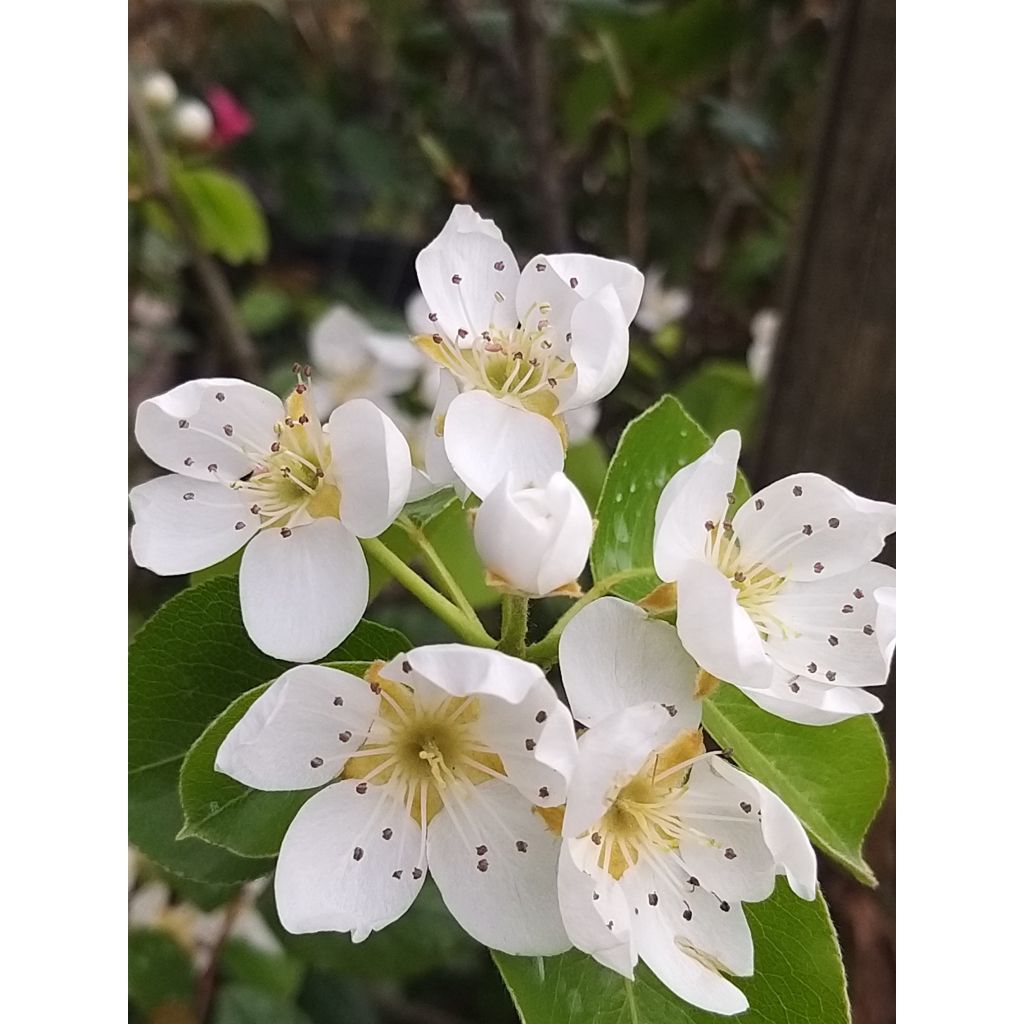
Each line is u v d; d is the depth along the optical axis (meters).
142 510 0.12
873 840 0.18
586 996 0.11
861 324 0.17
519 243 0.28
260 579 0.11
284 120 0.30
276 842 0.11
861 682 0.11
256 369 0.24
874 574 0.12
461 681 0.09
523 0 0.22
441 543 0.14
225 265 0.30
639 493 0.12
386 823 0.11
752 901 0.11
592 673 0.10
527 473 0.11
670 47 0.21
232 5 0.29
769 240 0.26
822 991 0.11
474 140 0.28
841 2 0.18
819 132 0.18
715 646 0.10
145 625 0.12
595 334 0.11
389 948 0.17
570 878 0.09
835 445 0.18
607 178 0.26
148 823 0.12
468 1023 0.22
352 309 0.29
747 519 0.12
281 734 0.10
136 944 0.18
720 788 0.11
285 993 0.19
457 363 0.12
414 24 0.26
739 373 0.22
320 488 0.11
